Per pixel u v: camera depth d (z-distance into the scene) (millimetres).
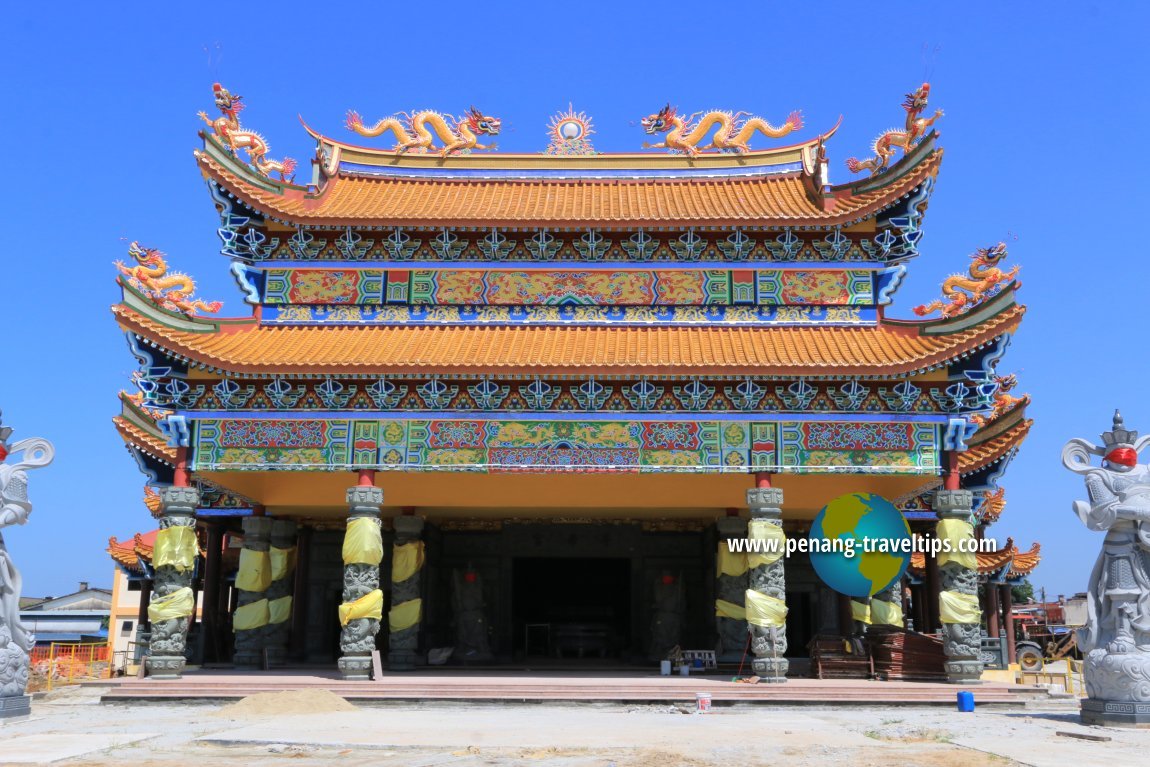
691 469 27219
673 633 34656
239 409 27672
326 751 16719
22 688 21156
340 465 27328
